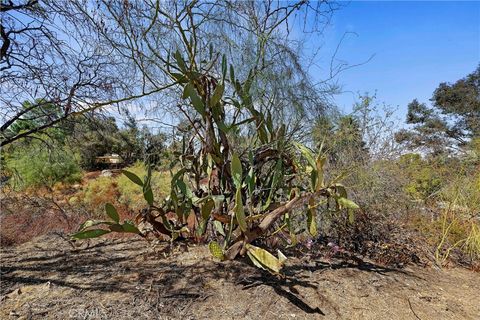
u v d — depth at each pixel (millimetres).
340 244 2527
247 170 2299
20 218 3514
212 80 2250
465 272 2348
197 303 1661
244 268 2074
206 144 2189
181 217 2199
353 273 2117
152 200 2137
